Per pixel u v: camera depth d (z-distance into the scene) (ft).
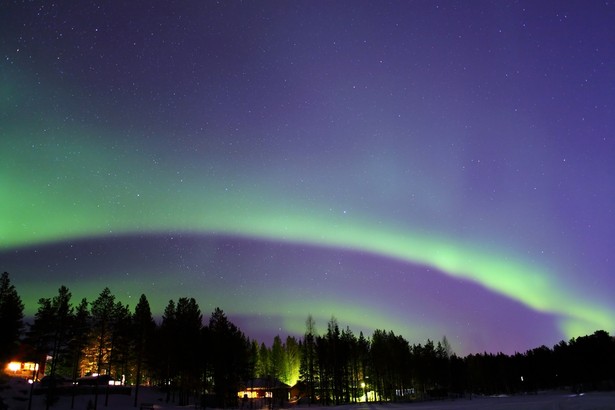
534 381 415.03
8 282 185.88
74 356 215.72
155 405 222.07
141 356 234.17
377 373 326.44
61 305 188.24
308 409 230.27
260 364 379.35
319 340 306.35
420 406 232.94
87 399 204.64
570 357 366.84
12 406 171.01
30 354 197.98
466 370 431.84
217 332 254.06
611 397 215.72
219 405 244.63
